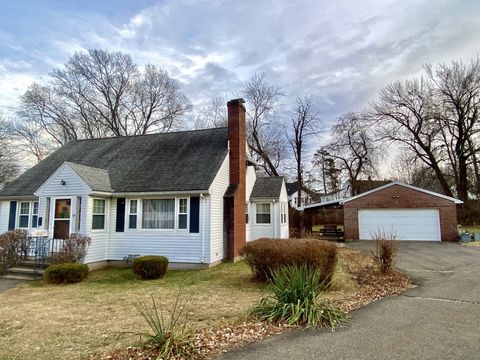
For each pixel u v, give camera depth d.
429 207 22.39
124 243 14.00
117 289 9.63
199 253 13.26
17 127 31.97
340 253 16.41
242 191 16.17
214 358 4.56
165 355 4.52
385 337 5.20
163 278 11.30
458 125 32.06
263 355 4.62
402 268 12.41
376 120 35.28
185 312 6.94
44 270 11.69
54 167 17.06
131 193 13.77
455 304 7.23
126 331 5.75
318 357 4.50
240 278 10.78
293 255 9.05
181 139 17.55
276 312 6.17
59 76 31.44
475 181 35.34
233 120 16.00
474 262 13.65
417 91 32.75
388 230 23.02
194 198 13.59
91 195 13.28
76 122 32.50
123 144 18.20
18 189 15.48
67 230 13.23
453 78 31.50
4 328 6.13
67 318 6.70
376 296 8.08
